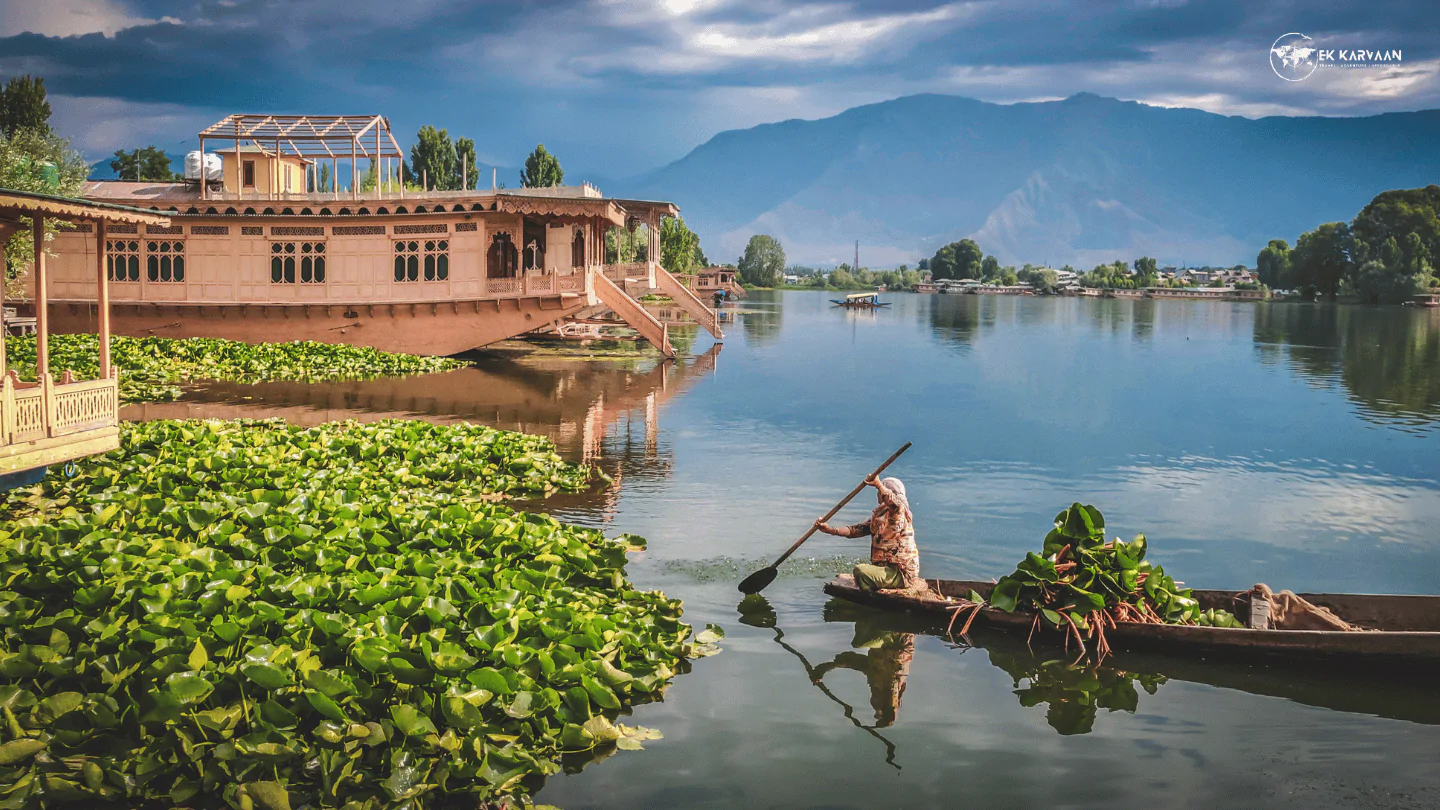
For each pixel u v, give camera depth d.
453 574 9.28
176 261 34.09
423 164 69.75
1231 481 16.80
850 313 87.94
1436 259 130.62
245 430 17.23
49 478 13.24
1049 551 9.75
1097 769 6.93
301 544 10.32
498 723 7.11
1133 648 9.13
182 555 9.55
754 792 6.56
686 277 80.88
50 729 6.73
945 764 6.99
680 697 8.10
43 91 46.44
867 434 21.31
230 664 7.20
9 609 8.07
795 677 8.52
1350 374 35.56
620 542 11.85
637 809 6.34
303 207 33.75
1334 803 6.47
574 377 31.11
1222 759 7.09
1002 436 21.25
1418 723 7.68
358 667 7.29
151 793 6.31
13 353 27.27
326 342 34.81
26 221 14.70
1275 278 168.12
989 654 9.08
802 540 10.79
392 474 14.44
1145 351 46.00
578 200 34.25
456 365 33.50
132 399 24.12
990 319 79.31
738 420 23.05
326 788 6.28
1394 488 16.34
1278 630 8.55
